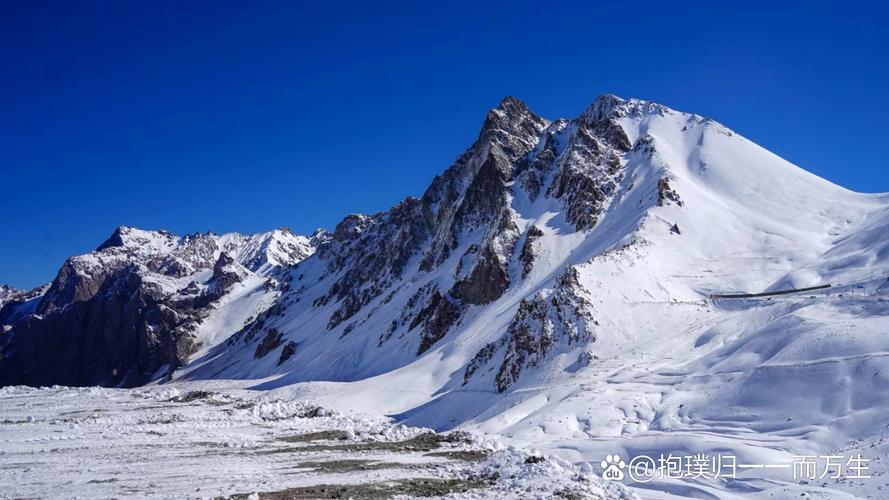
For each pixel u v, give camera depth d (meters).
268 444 31.61
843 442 36.28
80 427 37.22
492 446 31.72
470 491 21.83
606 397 55.38
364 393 95.12
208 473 24.47
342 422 39.12
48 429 36.38
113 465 26.14
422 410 83.94
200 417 41.28
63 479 23.41
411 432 35.00
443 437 33.09
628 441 42.25
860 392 39.75
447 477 24.36
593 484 23.42
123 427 37.06
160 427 36.97
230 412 43.72
